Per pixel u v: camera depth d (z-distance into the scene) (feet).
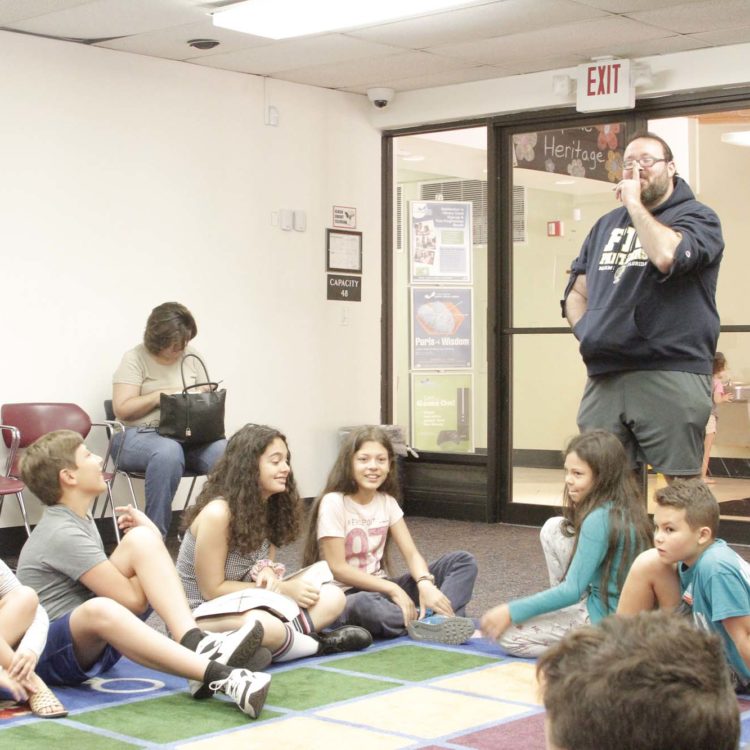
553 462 24.50
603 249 13.61
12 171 20.31
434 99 25.39
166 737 9.73
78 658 11.21
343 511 14.32
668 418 13.12
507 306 24.95
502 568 19.53
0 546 20.29
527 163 24.61
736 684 10.85
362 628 13.25
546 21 20.11
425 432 26.22
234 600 12.34
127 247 21.99
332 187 25.63
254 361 24.20
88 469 11.80
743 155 21.83
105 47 21.56
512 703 10.90
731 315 22.00
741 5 19.08
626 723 2.74
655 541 10.89
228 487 12.94
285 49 21.97
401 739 9.71
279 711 10.59
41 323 20.75
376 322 26.58
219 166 23.52
